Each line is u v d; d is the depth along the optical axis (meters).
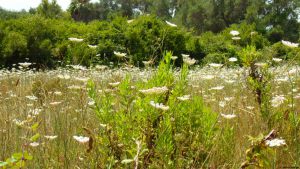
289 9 44.69
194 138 3.14
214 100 4.92
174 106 3.17
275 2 45.12
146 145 2.91
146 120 3.04
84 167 2.94
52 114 4.06
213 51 19.34
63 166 3.02
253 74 4.22
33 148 3.15
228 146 3.28
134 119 3.06
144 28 16.47
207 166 2.86
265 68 4.27
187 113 3.23
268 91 4.07
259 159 2.54
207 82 7.18
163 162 2.82
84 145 3.18
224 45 18.83
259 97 4.01
